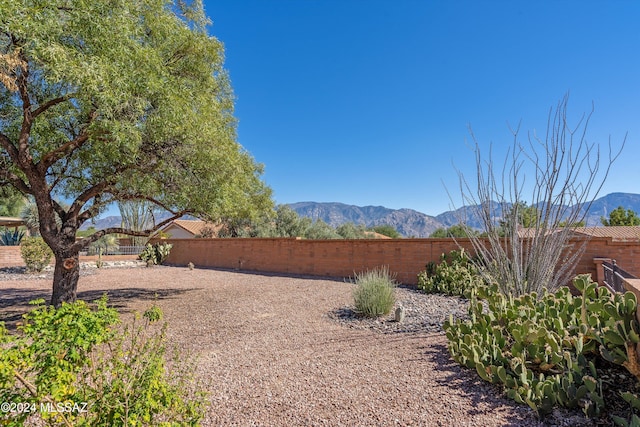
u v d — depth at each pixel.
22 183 6.24
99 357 2.04
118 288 10.16
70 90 5.66
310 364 3.87
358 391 3.14
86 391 1.92
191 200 7.16
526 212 5.66
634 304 2.86
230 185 7.90
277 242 14.23
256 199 17.30
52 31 4.36
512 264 5.31
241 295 8.62
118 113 5.07
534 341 3.25
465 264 8.56
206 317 6.38
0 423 1.58
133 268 16.66
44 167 5.89
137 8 5.76
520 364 2.95
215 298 8.28
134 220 24.31
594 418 2.56
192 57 6.98
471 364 3.40
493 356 3.38
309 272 12.98
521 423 2.55
